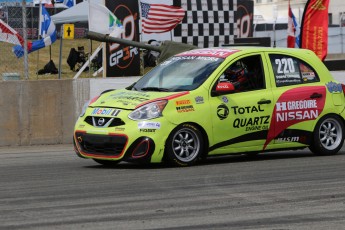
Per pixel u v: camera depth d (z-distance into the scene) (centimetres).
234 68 2409
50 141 3250
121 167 2333
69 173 2223
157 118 2225
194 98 2297
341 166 2289
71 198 1758
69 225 1450
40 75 5781
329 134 2588
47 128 3247
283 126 2467
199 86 2331
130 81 3422
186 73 2403
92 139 2280
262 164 2359
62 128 3278
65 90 3284
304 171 2181
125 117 2236
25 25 3753
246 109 2384
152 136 2214
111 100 2336
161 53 3550
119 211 1590
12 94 3178
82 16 6259
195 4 5166
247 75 2427
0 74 5331
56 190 1886
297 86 2509
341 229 1409
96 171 2250
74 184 1981
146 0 4856
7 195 1822
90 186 1939
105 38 3578
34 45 4206
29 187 1948
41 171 2297
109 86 3372
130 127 2217
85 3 6366
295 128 2494
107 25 4288
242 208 1617
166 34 5053
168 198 1742
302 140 2522
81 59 6181
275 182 1970
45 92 3244
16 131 3186
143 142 2211
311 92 2528
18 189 1919
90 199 1742
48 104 3247
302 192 1812
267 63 2473
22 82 3197
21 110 3197
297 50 2578
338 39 7538
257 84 2438
